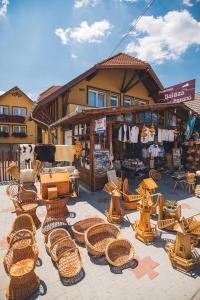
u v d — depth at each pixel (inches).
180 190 327.3
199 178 411.2
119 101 519.8
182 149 482.0
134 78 552.1
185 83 382.3
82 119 351.6
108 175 313.1
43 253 153.6
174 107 402.6
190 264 133.4
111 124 337.7
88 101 464.8
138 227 179.5
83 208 244.8
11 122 1067.9
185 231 136.9
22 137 1094.4
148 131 368.8
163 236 178.7
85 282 125.3
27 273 113.5
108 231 172.2
